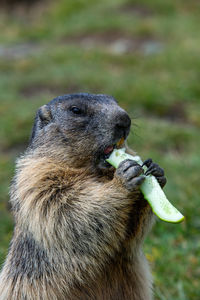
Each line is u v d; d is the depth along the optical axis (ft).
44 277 23.93
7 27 116.67
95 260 23.18
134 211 23.63
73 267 23.27
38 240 23.40
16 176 25.20
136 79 69.31
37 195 23.38
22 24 120.67
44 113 26.23
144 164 22.99
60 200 22.95
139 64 78.54
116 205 22.38
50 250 23.41
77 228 22.72
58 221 22.94
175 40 89.81
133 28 95.35
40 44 98.17
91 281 23.65
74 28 101.81
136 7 108.68
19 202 24.08
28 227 23.82
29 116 55.83
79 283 23.58
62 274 23.50
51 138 25.35
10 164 45.55
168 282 30.60
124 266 24.56
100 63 79.82
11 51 92.43
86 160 25.08
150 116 59.52
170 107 61.62
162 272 31.42
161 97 62.59
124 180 22.16
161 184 23.32
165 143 50.90
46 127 25.72
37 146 25.63
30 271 24.40
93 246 22.86
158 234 35.42
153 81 68.13
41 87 69.82
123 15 104.73
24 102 61.31
